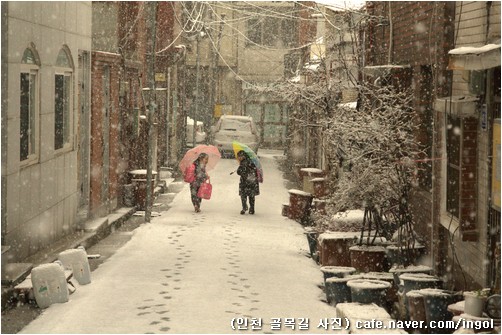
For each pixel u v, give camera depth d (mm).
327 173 33312
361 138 19750
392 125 20016
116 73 29234
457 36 16781
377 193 19859
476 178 14836
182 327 14648
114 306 16266
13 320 15219
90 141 26359
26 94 19469
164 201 35844
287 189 41094
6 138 17219
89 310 15883
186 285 18578
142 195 32344
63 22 22547
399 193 19656
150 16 30719
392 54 23641
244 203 31922
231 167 50781
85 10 25328
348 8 27672
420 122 20094
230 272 20469
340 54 28391
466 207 14883
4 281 16297
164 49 44469
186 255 22859
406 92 21016
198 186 32094
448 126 16781
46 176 21047
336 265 20656
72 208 24094
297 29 63719
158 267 20859
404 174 19766
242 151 31891
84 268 18516
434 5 18062
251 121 58656
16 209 18141
